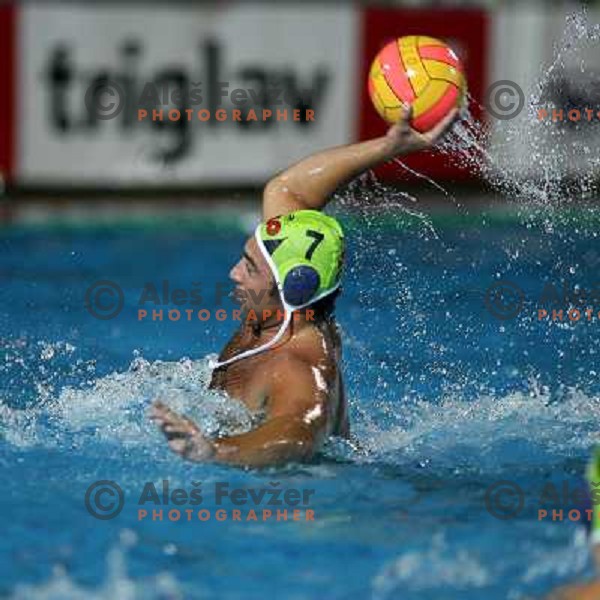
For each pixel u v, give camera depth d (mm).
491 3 33438
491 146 28156
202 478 11867
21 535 10570
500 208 30438
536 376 16531
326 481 11859
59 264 25141
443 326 19547
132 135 32250
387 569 9852
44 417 13844
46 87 31516
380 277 22484
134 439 13023
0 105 31266
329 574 9797
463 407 14984
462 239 26812
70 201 31547
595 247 25875
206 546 10312
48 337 18844
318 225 12492
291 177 13281
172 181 32500
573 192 29438
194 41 32125
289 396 11711
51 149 31812
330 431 11898
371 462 12523
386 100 12398
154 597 9328
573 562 9938
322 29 32812
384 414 14562
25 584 9531
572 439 13695
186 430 10867
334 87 33125
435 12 33219
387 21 33156
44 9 31156
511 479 12195
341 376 12555
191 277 24297
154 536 10531
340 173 13195
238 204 31672
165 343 18844
